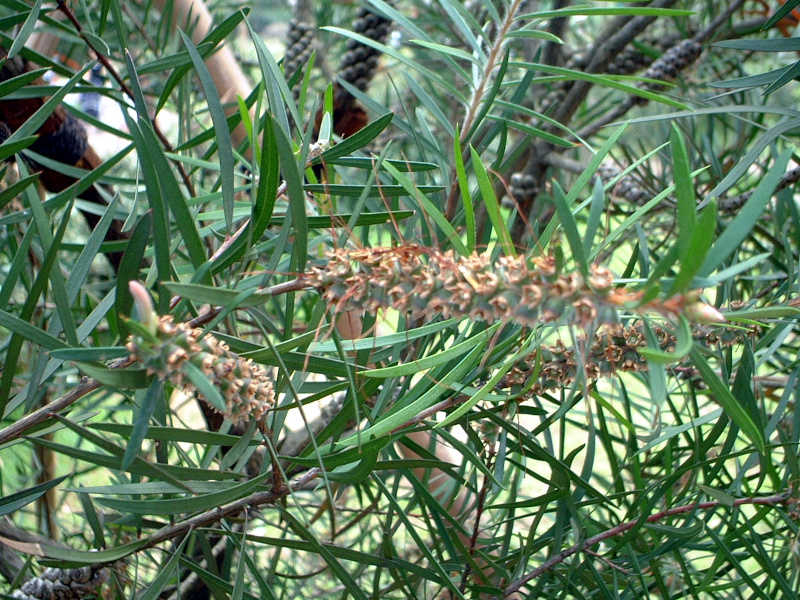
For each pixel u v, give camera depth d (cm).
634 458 41
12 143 34
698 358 25
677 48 90
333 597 79
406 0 124
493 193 29
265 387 30
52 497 67
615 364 35
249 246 32
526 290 27
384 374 32
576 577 44
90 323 35
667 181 81
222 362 28
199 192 54
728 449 40
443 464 37
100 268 82
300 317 77
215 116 32
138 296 27
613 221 87
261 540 37
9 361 33
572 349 37
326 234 49
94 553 33
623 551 45
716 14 98
